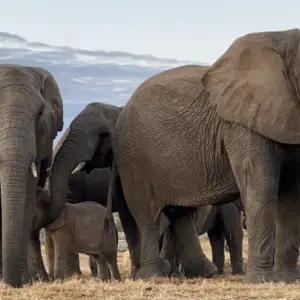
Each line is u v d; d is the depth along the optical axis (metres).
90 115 20.50
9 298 13.79
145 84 18.86
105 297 13.91
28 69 17.14
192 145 17.78
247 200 16.77
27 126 15.77
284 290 14.62
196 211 21.16
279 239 17.50
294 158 17.02
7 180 15.49
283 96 16.69
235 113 16.92
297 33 17.08
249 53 17.16
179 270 20.70
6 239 15.40
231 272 23.58
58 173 19.48
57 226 18.83
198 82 18.00
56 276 18.84
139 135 18.50
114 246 19.59
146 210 18.77
